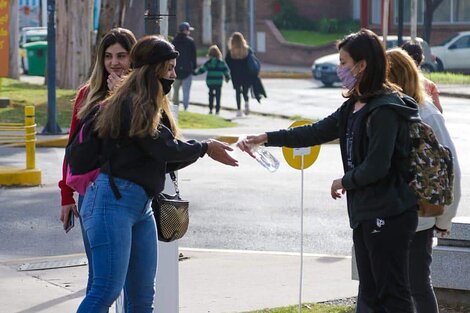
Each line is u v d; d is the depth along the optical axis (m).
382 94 10.22
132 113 9.97
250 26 88.44
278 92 58.62
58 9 47.50
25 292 14.90
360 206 10.23
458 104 50.31
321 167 29.50
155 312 12.04
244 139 11.15
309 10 94.06
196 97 54.78
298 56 85.62
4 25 40.78
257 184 26.16
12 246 18.73
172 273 12.08
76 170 10.21
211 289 15.16
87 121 10.23
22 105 40.06
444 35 82.75
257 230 20.42
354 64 10.23
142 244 10.39
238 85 45.41
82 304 9.96
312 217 21.80
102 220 10.02
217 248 18.84
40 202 22.98
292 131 11.15
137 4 28.52
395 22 82.88
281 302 14.30
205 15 90.00
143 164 10.15
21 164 28.05
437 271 13.66
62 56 47.59
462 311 13.62
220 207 22.84
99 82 10.99
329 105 49.94
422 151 10.28
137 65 10.18
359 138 10.23
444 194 10.40
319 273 16.36
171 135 10.23
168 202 10.82
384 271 10.23
